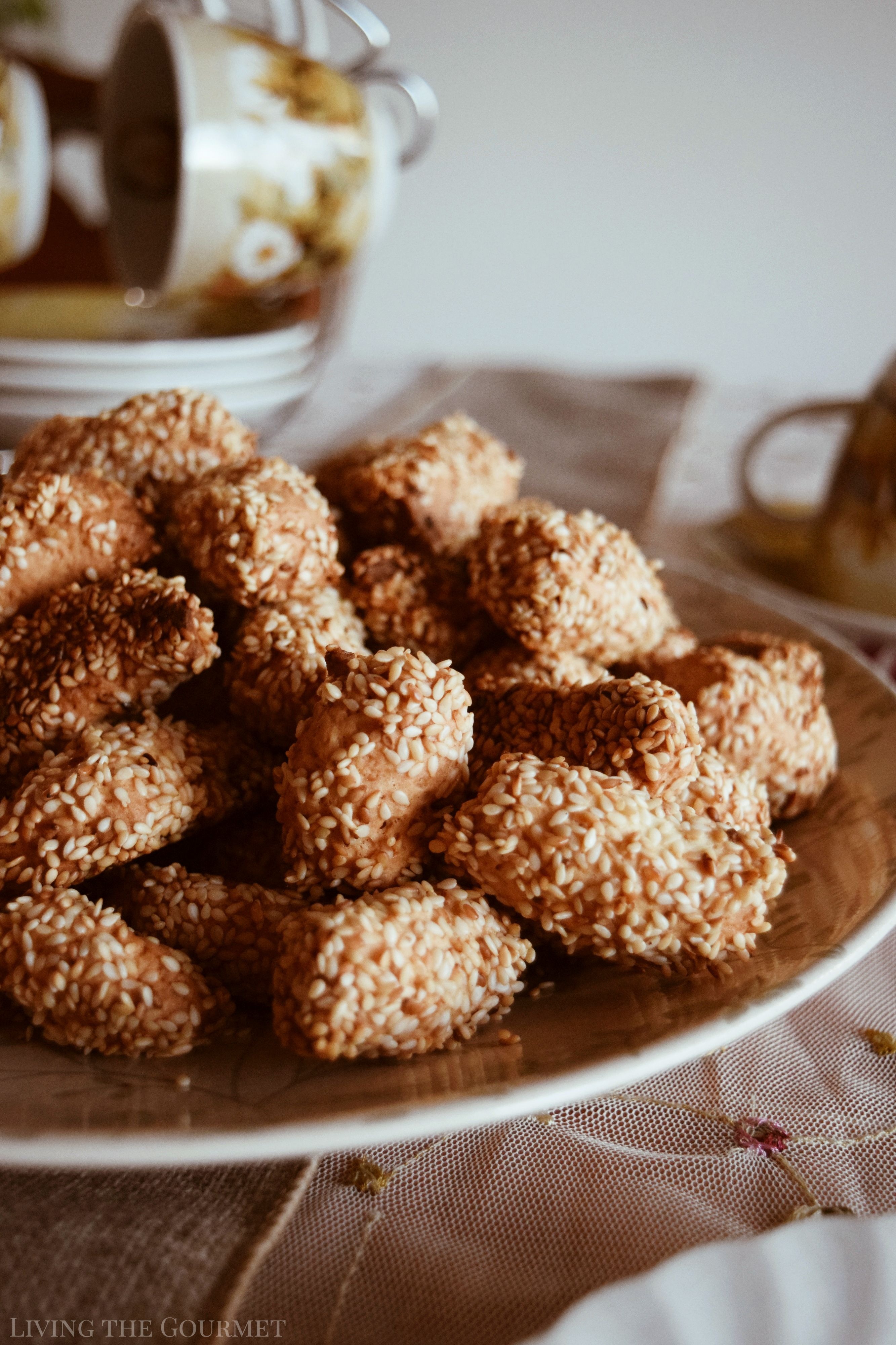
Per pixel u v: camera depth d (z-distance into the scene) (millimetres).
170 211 443
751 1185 238
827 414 419
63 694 271
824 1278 214
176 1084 232
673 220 885
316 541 286
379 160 429
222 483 287
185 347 400
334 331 530
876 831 283
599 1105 249
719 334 912
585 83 855
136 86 457
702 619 362
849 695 328
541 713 271
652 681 265
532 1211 233
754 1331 208
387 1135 220
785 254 878
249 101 400
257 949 255
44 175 429
